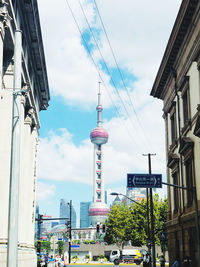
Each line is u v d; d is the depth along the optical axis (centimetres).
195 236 2727
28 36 3070
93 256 13062
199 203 2675
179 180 3322
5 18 2084
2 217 2319
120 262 8062
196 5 2638
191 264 2822
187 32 2936
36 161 4178
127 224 8769
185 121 3189
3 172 2400
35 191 4066
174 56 3356
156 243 7475
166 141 4006
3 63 2595
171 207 3712
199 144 2712
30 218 3616
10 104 2525
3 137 2464
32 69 3491
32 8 2756
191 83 2930
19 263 2611
